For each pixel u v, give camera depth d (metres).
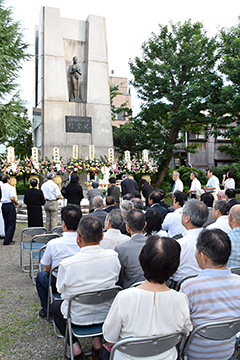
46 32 13.10
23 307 3.83
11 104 15.60
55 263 3.13
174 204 4.62
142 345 1.60
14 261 5.89
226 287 1.94
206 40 16.77
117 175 12.46
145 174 12.88
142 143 18.73
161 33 17.59
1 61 14.99
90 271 2.42
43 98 12.91
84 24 13.98
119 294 1.69
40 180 13.09
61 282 2.41
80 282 2.39
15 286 4.57
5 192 7.08
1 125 15.74
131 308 1.64
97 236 2.49
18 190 19.38
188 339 1.88
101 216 4.74
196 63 16.84
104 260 2.48
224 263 1.98
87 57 13.78
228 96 13.95
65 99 13.23
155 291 1.66
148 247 1.67
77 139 13.29
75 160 11.55
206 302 1.92
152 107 17.67
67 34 13.59
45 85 12.95
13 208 7.17
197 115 16.67
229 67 14.02
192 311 1.97
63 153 12.99
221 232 2.03
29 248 5.05
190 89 15.73
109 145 13.79
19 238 7.80
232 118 15.15
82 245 2.54
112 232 3.45
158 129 19.03
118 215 3.47
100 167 11.75
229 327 1.85
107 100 13.97
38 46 14.27
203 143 26.86
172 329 1.66
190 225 2.89
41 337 3.11
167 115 18.47
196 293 1.95
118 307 1.67
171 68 16.94
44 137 12.76
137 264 2.74
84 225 2.47
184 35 17.30
